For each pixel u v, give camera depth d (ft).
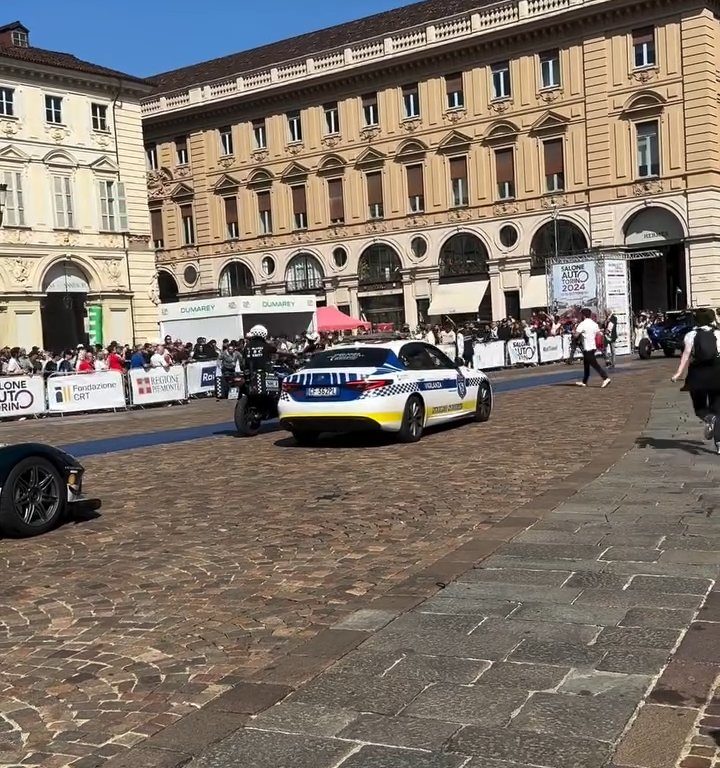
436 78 160.97
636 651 15.31
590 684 14.06
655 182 142.41
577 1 144.87
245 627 18.15
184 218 194.49
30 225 122.11
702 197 138.72
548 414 54.95
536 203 153.07
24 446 27.96
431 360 49.06
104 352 95.45
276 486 34.45
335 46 173.58
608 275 122.42
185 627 18.34
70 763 12.50
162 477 38.50
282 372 54.39
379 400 43.78
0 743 13.24
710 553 21.11
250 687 14.60
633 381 78.59
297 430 45.60
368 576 21.43
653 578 19.36
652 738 12.20
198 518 29.09
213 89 185.06
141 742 12.97
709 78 138.21
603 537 23.03
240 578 21.77
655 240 144.46
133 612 19.53
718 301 139.74
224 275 190.49
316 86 172.14
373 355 46.06
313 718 13.33
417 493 31.24
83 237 128.77
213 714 13.66
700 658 14.87
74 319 132.98
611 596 18.30
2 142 119.24
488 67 156.15
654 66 141.28
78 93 128.88
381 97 166.91
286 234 179.83
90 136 130.21
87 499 29.96
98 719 13.98
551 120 150.51
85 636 18.08
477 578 20.06
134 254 135.64
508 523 25.08
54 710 14.42
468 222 159.74
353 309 173.37
